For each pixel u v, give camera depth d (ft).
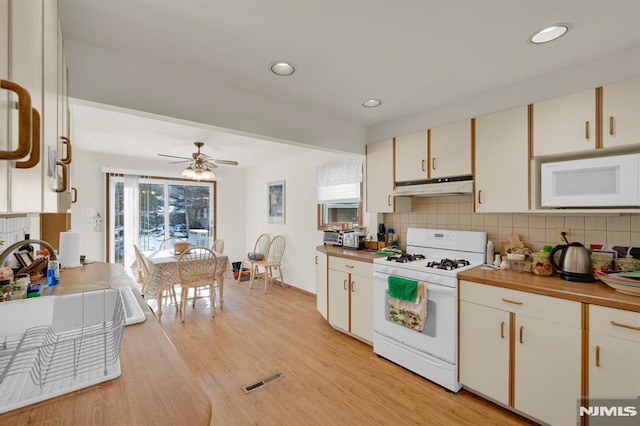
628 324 4.63
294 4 4.37
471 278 6.52
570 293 5.20
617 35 5.14
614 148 5.58
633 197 5.16
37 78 2.33
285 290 15.60
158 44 5.39
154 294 10.89
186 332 10.12
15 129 1.69
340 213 13.28
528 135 6.61
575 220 6.70
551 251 6.58
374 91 7.47
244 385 7.11
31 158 1.75
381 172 9.84
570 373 5.22
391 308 7.95
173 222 18.01
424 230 9.23
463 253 8.27
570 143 6.03
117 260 15.94
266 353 8.69
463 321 6.68
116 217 15.93
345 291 9.71
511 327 5.93
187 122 6.69
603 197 5.50
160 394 2.48
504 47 5.53
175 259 11.64
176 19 4.69
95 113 8.87
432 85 7.15
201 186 19.04
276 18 4.70
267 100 7.89
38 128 1.78
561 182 6.05
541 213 6.78
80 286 5.41
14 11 1.75
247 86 7.17
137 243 16.39
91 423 2.15
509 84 7.07
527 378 5.74
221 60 5.98
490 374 6.25
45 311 3.86
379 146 9.91
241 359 8.34
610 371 4.81
